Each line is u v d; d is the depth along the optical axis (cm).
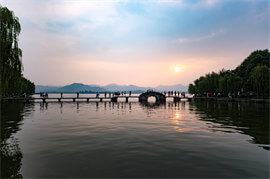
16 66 2459
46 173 655
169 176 636
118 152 873
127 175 642
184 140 1084
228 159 791
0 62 2228
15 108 3045
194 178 623
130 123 1658
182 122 1716
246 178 625
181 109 3070
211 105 4012
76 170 679
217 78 7119
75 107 3369
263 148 938
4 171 670
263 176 638
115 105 3991
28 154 841
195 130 1359
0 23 2208
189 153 862
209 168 701
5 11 2264
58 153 855
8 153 854
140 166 716
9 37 2320
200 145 986
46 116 2095
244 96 5875
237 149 920
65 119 1884
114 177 627
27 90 8881
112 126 1509
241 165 729
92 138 1123
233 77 6012
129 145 984
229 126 1512
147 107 3509
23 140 1066
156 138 1127
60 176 634
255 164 739
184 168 700
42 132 1277
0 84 2361
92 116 2131
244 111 2670
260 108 3147
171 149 920
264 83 4784
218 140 1083
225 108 3206
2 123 1628
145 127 1470
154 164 736
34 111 2611
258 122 1705
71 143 1015
